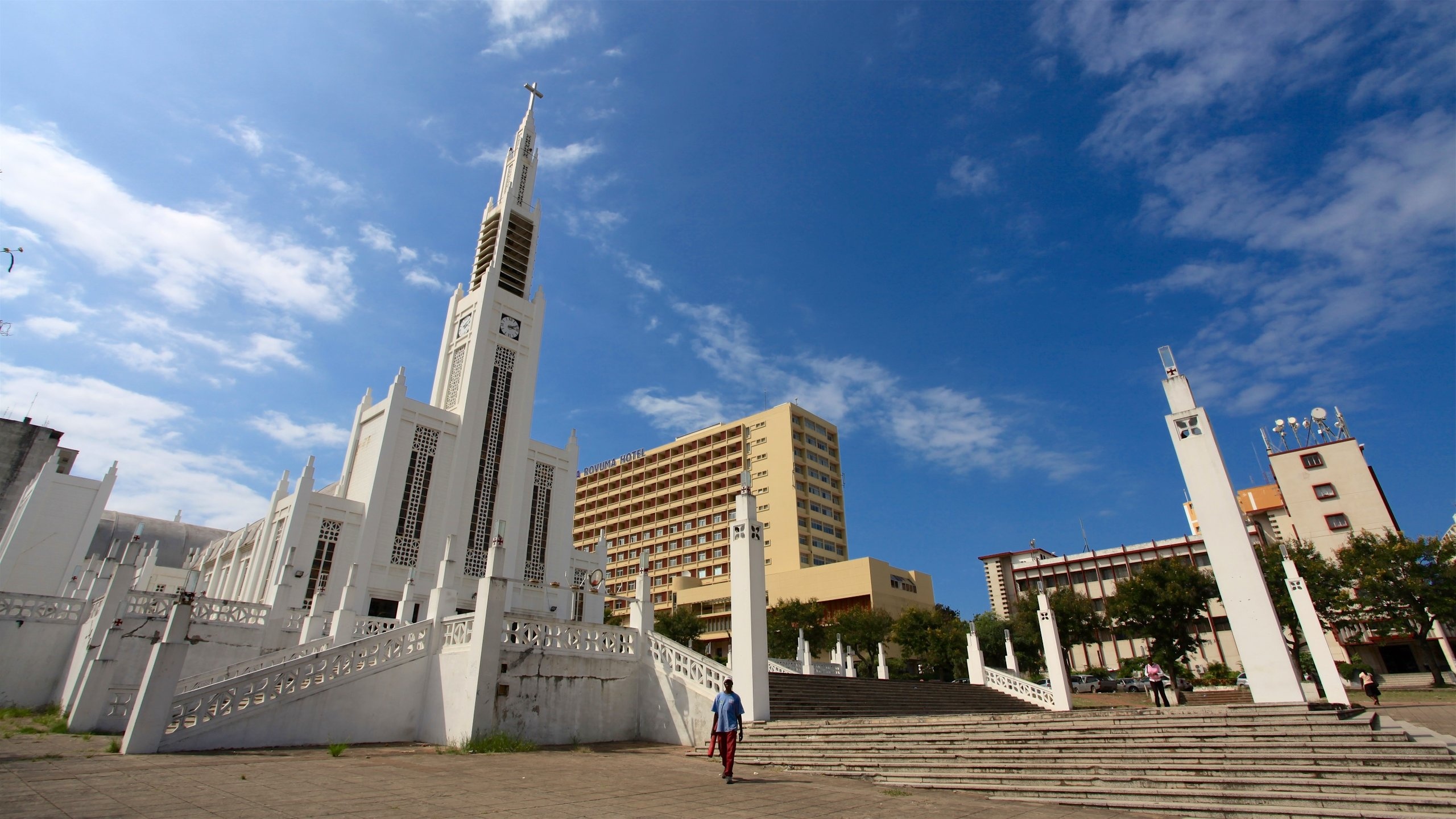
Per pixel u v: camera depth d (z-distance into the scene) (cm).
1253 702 1184
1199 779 955
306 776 1029
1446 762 852
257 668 2133
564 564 5028
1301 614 2181
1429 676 4606
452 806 838
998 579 9075
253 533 5006
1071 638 6012
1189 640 4631
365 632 2520
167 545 7050
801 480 10006
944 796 1052
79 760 1109
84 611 2156
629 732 1884
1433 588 4259
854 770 1288
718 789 1062
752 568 1814
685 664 1872
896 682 2678
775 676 2198
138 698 1262
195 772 1022
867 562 8175
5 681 1983
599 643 1905
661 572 10350
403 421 4384
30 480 5188
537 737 1672
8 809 729
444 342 5334
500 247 5459
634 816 822
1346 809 811
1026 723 1256
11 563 4078
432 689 1759
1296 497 6369
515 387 5131
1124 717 1189
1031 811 924
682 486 10825
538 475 5109
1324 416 6631
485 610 1642
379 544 4038
